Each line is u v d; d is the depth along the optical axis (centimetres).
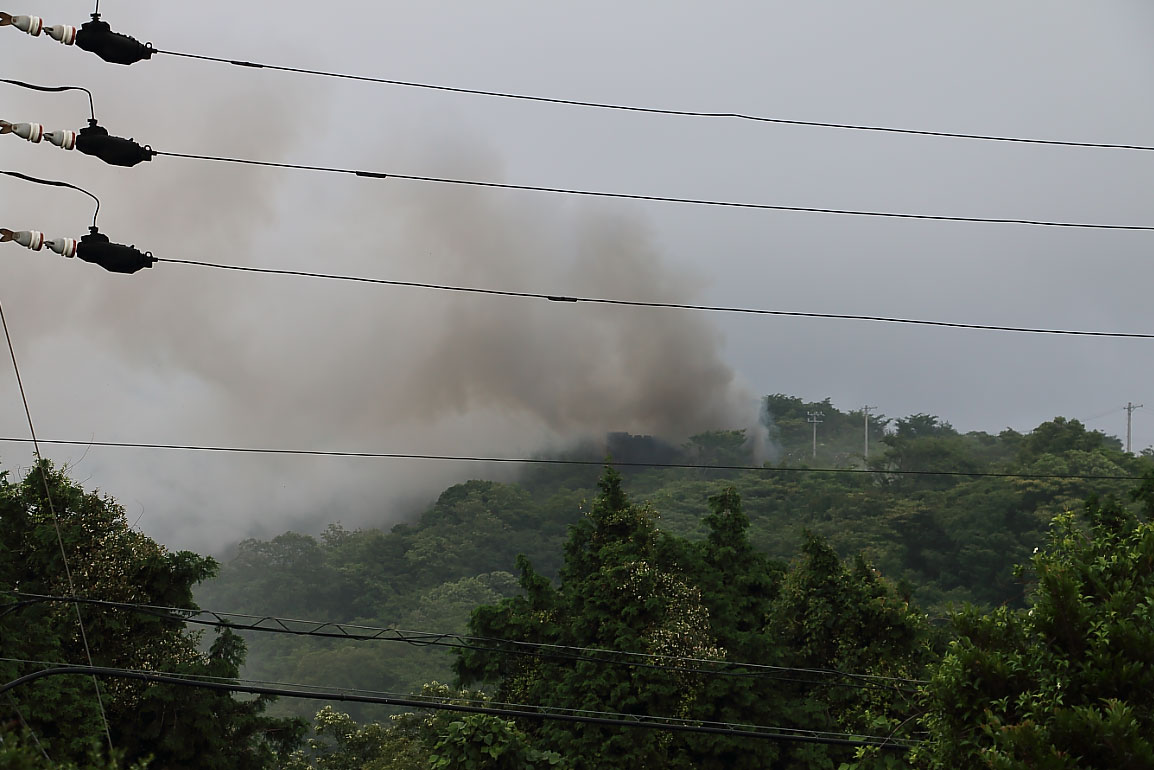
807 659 3866
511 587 14912
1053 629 1503
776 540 13062
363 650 12244
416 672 11888
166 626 3412
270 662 12850
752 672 3716
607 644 3781
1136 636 1426
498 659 3953
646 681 3669
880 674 3669
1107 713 1361
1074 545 1659
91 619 3288
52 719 2875
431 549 15862
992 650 1559
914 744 1847
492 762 2644
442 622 13300
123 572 3375
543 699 3797
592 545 4141
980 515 11681
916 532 12231
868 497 13412
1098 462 11900
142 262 1902
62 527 3397
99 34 1830
